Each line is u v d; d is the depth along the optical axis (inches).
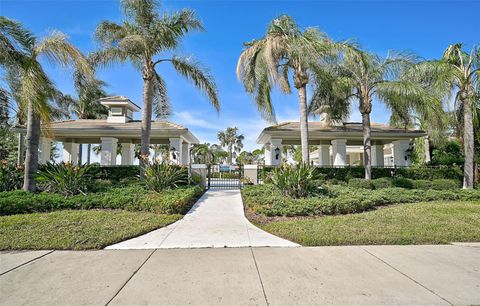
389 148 1223.5
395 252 193.6
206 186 606.5
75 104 1011.9
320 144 816.3
